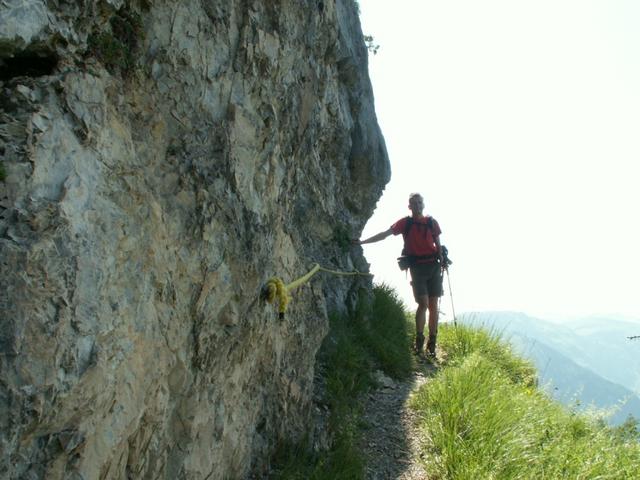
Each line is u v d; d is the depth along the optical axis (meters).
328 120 6.46
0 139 1.61
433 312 7.79
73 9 1.92
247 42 3.08
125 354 1.96
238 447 3.22
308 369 4.43
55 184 1.70
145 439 2.25
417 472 4.53
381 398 5.88
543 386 6.94
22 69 1.84
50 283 1.58
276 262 3.69
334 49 6.01
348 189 8.04
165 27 2.47
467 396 5.25
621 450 4.88
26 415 1.48
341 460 4.21
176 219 2.43
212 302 2.69
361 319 7.28
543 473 4.22
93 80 1.98
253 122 3.16
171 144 2.50
